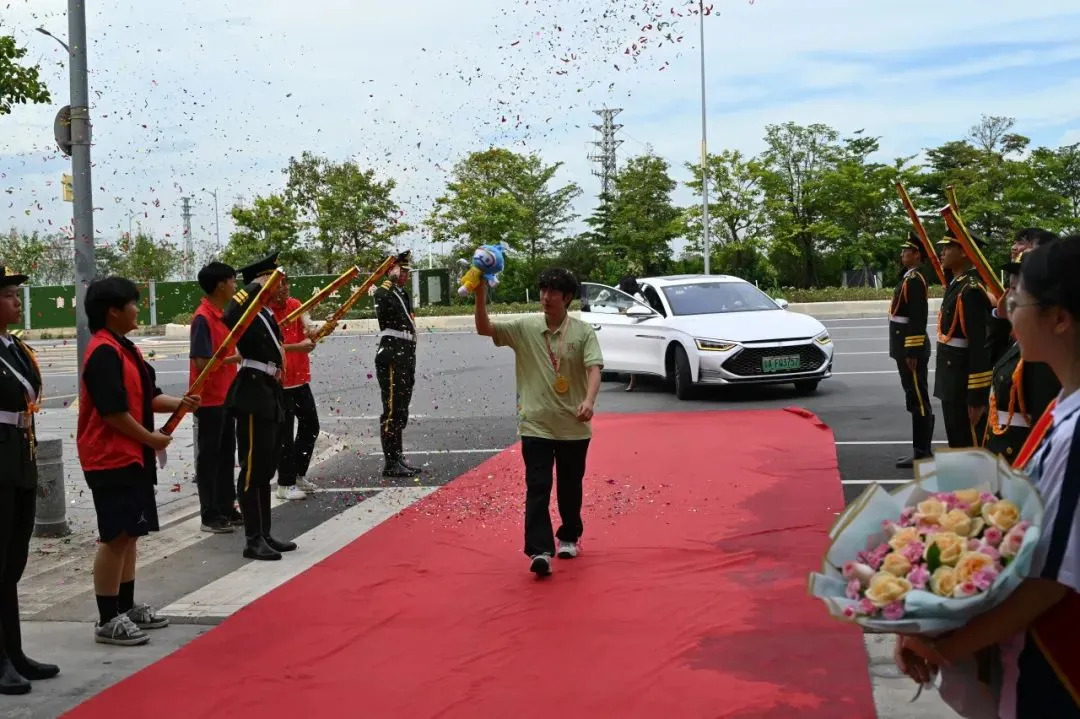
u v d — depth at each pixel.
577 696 4.57
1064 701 2.38
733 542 6.88
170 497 9.58
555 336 6.54
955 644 2.45
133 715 4.61
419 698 4.65
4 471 5.01
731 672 4.74
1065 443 2.36
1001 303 4.82
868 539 2.64
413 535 7.48
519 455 10.55
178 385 19.38
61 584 6.91
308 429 9.20
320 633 5.54
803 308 31.98
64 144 8.73
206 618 6.05
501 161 34.25
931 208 39.81
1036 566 2.33
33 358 5.37
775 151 40.72
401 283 9.76
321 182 32.53
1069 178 43.16
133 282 5.82
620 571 6.37
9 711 4.82
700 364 13.49
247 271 7.27
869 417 12.04
